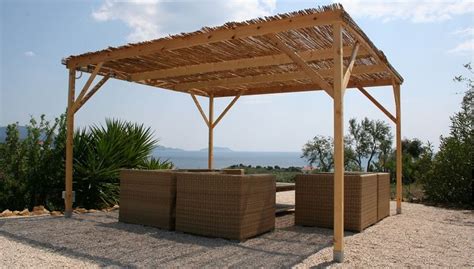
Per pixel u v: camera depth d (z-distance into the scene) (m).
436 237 4.82
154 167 8.38
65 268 3.30
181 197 4.91
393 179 12.74
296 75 7.22
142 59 6.33
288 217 6.48
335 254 3.63
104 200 7.39
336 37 3.88
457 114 9.09
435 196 8.86
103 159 7.51
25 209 6.67
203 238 4.59
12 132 7.68
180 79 8.05
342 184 3.70
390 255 3.88
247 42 5.32
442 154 8.85
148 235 4.73
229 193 4.51
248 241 4.46
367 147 15.14
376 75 7.07
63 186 7.45
